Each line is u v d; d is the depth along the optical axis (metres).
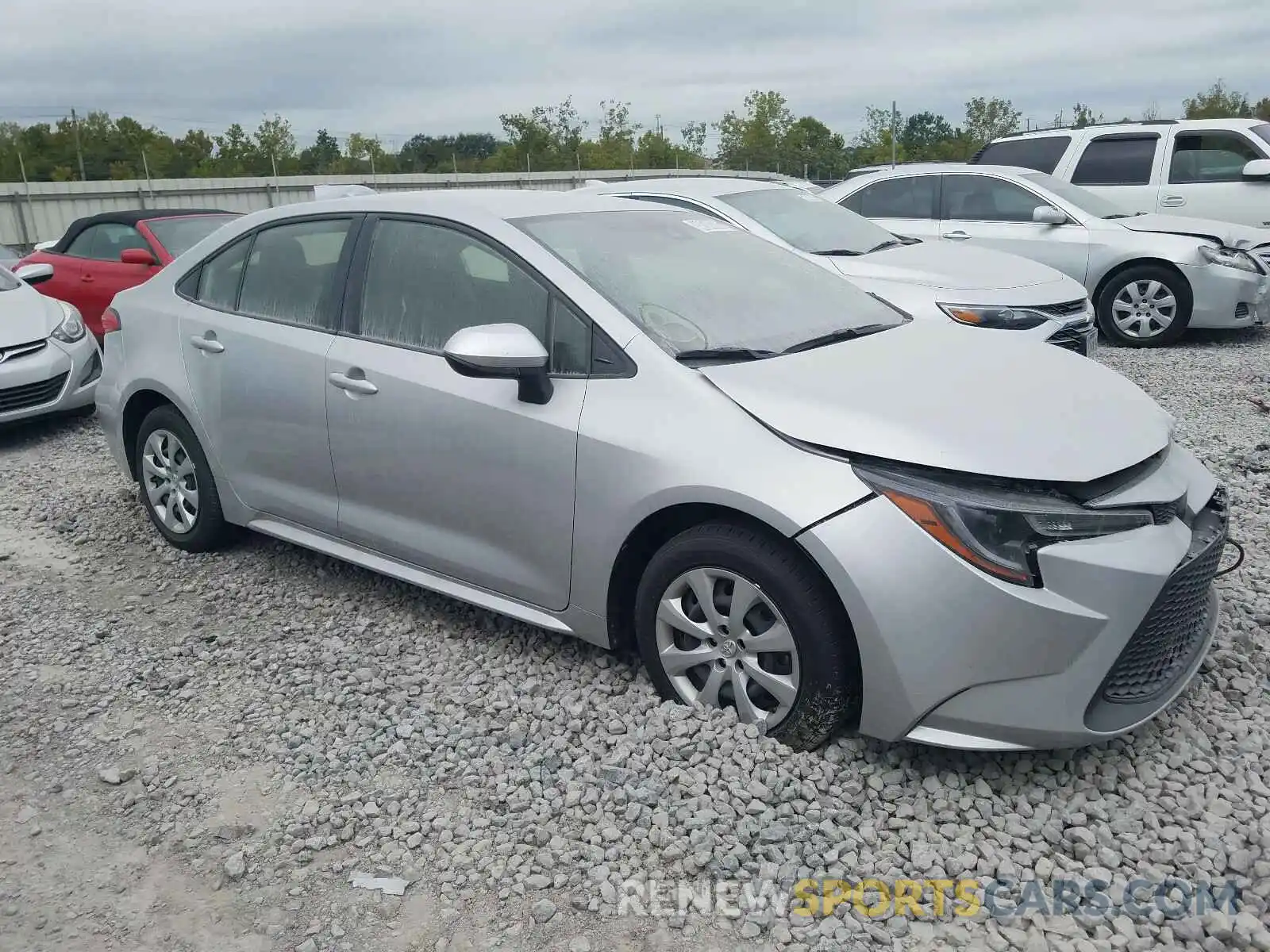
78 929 2.67
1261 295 9.54
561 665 3.85
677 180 8.55
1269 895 2.58
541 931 2.60
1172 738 3.26
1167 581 2.89
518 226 3.84
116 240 10.43
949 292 6.99
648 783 3.05
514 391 3.58
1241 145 11.07
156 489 5.18
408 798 3.14
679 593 3.31
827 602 2.98
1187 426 6.80
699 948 2.54
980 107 54.84
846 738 3.25
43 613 4.55
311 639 4.19
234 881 2.83
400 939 2.60
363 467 4.06
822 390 3.19
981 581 2.79
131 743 3.50
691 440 3.16
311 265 4.38
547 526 3.52
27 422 8.17
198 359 4.70
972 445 2.93
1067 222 9.84
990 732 2.88
